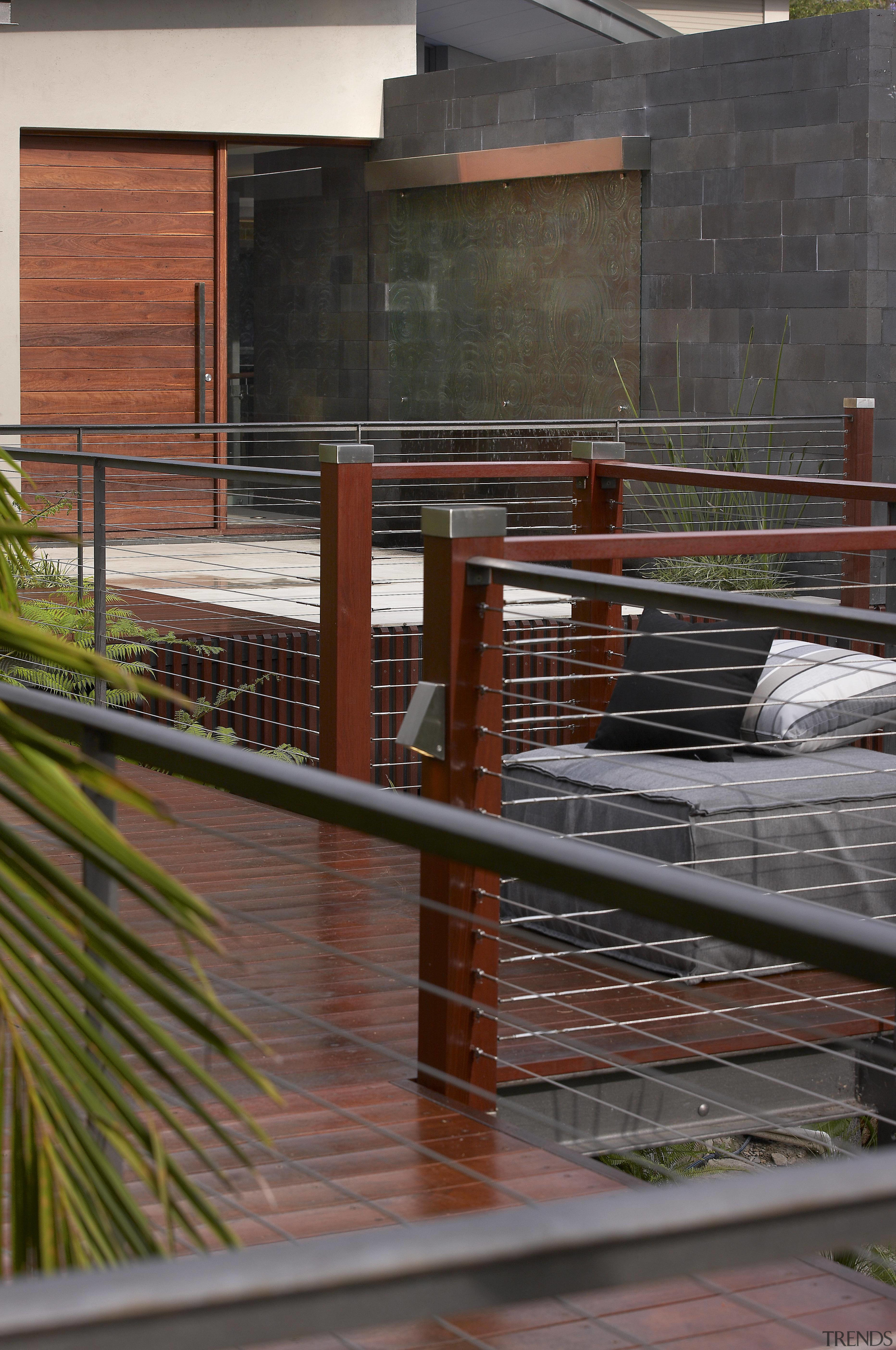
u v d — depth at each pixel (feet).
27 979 5.24
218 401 40.50
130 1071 5.03
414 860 16.76
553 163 36.88
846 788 14.94
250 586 33.53
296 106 40.06
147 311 39.52
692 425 30.14
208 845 17.20
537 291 37.91
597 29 40.60
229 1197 9.32
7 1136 6.01
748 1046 13.15
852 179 31.63
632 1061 12.66
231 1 39.04
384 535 41.27
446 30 43.88
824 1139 13.32
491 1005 11.18
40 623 24.76
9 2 35.42
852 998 14.35
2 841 5.32
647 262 35.45
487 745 11.47
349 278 41.93
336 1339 7.82
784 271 32.94
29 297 38.11
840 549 13.55
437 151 39.83
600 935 14.90
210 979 12.97
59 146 38.17
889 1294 8.63
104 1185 4.96
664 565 32.30
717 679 16.22
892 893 15.05
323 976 13.23
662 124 34.91
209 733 25.26
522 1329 8.13
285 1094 11.00
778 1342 8.06
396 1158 10.00
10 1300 2.28
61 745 5.37
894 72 31.50
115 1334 2.30
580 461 19.69
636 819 14.66
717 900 4.35
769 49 32.81
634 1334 8.13
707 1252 2.48
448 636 11.25
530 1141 10.34
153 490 35.63
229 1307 2.34
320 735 17.88
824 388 32.45
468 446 39.78
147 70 38.40
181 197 39.65
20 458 21.56
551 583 10.89
